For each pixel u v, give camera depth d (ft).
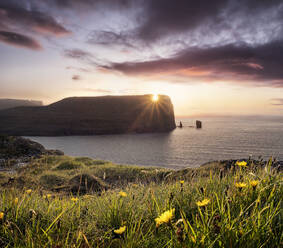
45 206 9.72
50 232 6.81
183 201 8.14
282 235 4.39
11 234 6.48
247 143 530.68
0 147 82.17
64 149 501.56
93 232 7.32
